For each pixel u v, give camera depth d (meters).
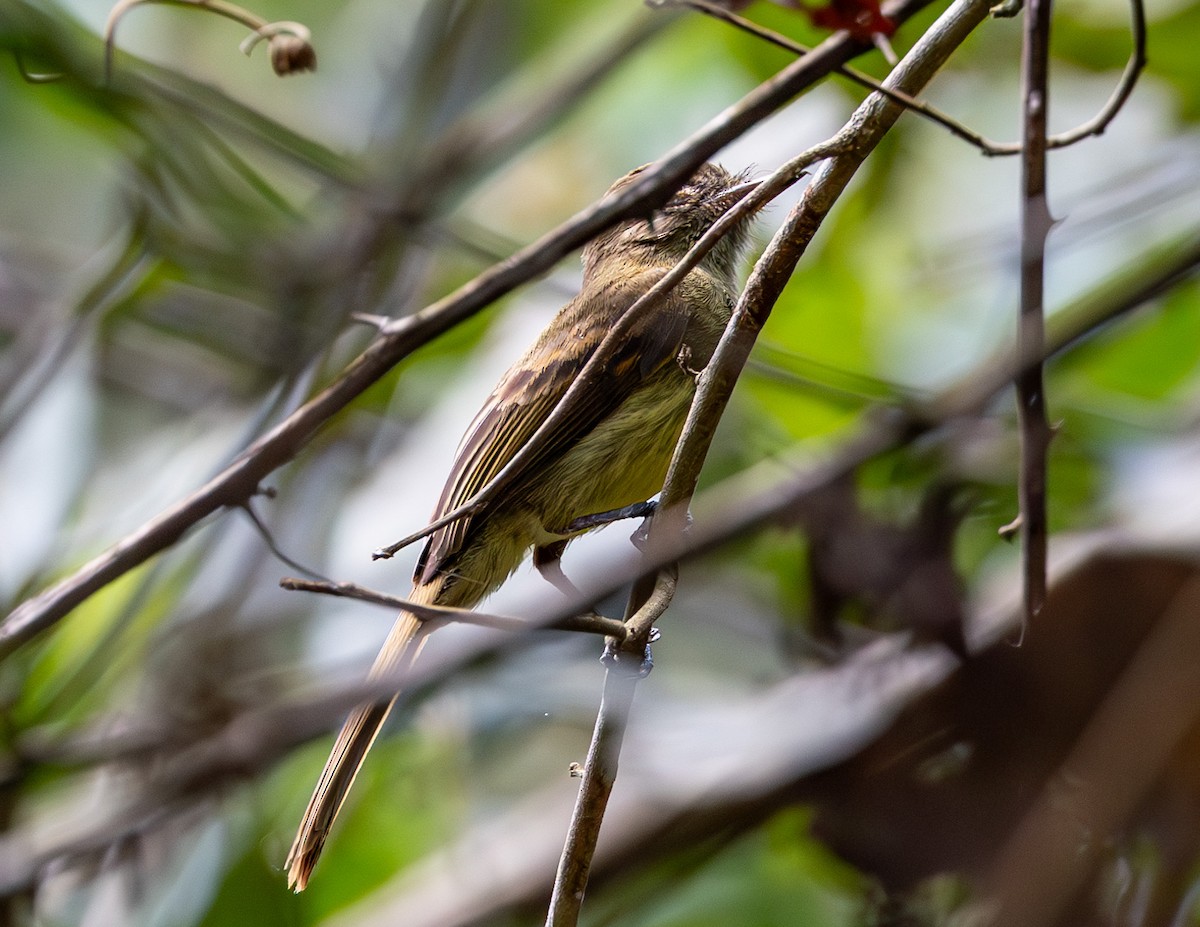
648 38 11.75
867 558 8.65
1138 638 8.45
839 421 11.14
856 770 8.74
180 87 10.64
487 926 10.17
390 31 14.88
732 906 10.39
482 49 12.40
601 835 9.96
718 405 6.33
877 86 6.17
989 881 7.78
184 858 10.03
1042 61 6.44
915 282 11.88
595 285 9.44
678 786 9.95
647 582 6.50
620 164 12.54
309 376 10.34
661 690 11.11
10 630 6.54
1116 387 11.24
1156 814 7.63
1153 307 10.03
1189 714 7.71
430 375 11.87
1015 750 8.45
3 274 14.18
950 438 8.54
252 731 6.54
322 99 14.37
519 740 11.32
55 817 8.15
